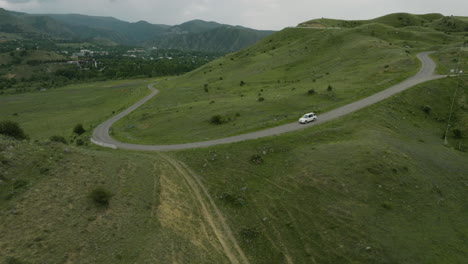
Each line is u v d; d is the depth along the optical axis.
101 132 76.94
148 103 118.06
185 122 72.06
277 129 55.78
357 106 61.88
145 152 53.81
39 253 22.12
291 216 32.81
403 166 37.94
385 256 25.84
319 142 48.06
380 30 150.38
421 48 113.88
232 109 74.81
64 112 133.75
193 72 185.25
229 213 34.84
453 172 39.69
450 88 69.69
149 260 23.95
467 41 122.31
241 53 191.62
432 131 55.28
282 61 139.75
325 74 105.06
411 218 30.38
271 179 39.88
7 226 23.64
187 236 29.22
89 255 23.39
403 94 65.38
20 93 195.62
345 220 30.48
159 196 34.78
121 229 27.12
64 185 30.97
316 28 185.75
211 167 44.53
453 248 26.77
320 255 27.59
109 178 35.44
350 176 36.34
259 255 28.92
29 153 34.84
